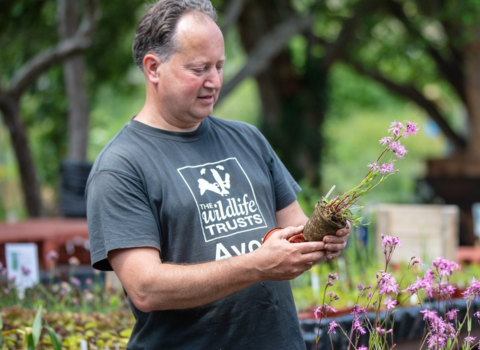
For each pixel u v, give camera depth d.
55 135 20.16
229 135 3.02
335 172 30.58
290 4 15.52
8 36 15.26
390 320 4.11
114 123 30.52
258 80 17.02
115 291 5.64
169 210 2.64
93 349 4.04
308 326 4.09
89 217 2.62
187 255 2.65
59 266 8.20
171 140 2.78
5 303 5.09
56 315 4.56
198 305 2.47
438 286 2.89
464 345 2.90
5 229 8.96
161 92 2.72
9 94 11.84
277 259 2.38
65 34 12.66
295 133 16.84
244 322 2.66
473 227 17.47
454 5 16.03
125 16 15.30
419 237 7.07
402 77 23.19
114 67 17.41
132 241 2.50
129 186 2.60
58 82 17.58
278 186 3.15
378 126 37.34
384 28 19.69
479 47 17.45
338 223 2.45
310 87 16.92
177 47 2.64
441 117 22.31
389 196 28.56
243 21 15.59
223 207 2.74
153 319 2.69
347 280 6.04
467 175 17.44
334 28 18.78
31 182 13.30
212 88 2.72
